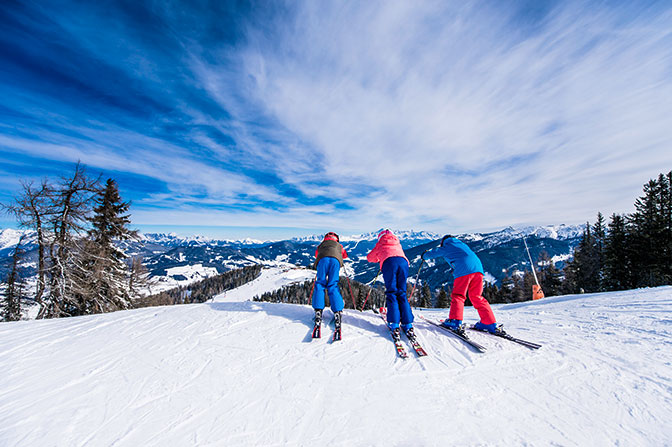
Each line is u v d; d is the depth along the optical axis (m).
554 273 35.16
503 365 2.60
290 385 2.41
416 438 1.77
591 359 2.56
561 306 5.82
